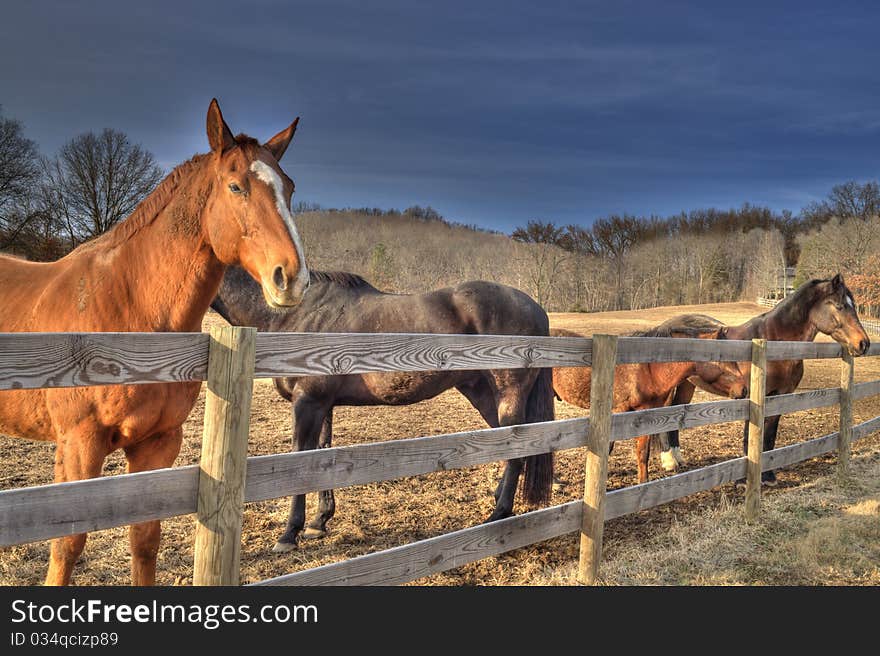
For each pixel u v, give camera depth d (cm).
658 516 520
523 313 479
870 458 747
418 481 591
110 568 372
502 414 463
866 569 403
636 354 392
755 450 501
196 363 205
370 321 464
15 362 167
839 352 648
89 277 271
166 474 199
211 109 260
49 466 563
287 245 245
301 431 437
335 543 431
